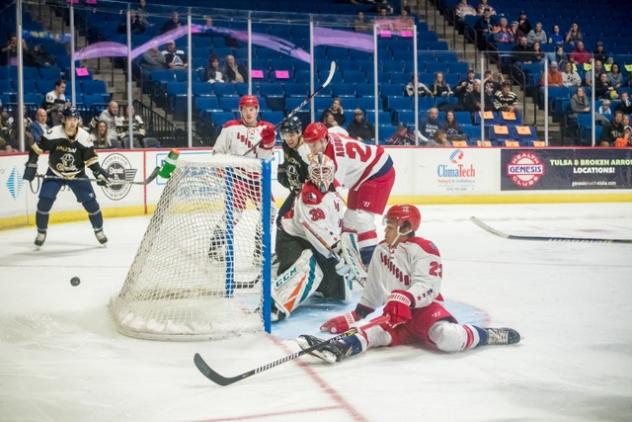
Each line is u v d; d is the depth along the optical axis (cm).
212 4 2072
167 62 1738
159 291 693
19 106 1367
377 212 819
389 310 579
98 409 504
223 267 702
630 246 1173
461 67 2061
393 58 2064
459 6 2234
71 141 1122
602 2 2455
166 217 707
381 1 2194
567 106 1880
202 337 652
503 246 1174
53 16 1652
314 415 489
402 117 1831
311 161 732
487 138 1839
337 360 586
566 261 1045
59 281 908
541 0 2433
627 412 496
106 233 1302
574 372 572
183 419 485
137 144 1577
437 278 591
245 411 496
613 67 1900
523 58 1902
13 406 509
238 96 1753
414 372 569
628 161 1853
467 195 1791
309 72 1898
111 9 1536
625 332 685
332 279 783
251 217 714
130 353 621
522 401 513
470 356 607
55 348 636
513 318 736
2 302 796
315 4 2152
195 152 1592
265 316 679
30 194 1373
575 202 1836
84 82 1664
